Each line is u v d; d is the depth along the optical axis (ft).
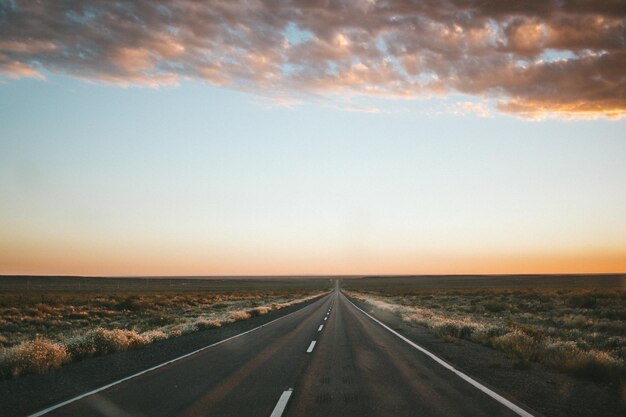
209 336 57.31
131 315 108.58
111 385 27.22
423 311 100.99
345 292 363.15
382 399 23.40
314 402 22.84
